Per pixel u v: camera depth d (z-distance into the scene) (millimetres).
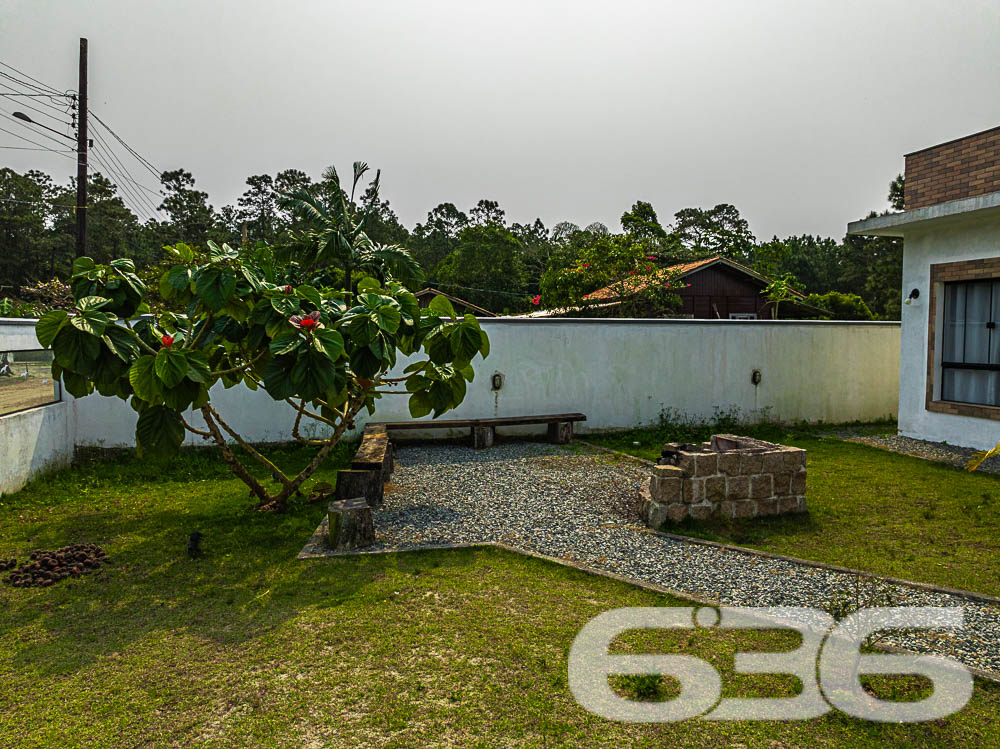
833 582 4086
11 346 6312
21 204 44719
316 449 8750
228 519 5473
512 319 9734
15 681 2920
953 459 8086
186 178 49625
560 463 7957
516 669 2990
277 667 3021
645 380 10375
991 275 8266
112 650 3201
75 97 14180
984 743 2439
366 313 4730
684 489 5301
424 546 4762
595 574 4223
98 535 5039
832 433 10375
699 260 22031
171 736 2504
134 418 8383
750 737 2490
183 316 5391
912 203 9141
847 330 11336
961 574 4207
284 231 40062
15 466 6375
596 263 17797
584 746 2436
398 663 3049
